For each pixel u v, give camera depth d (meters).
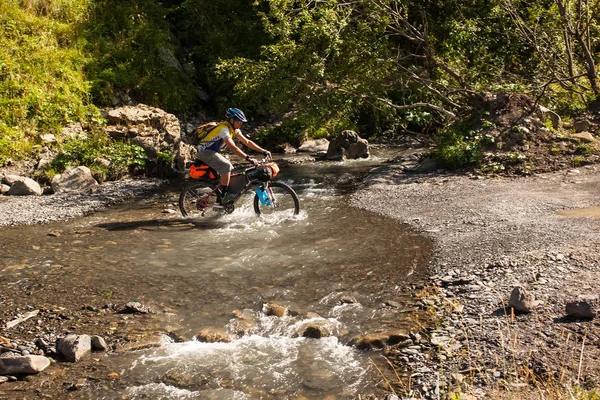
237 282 6.55
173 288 6.42
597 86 13.47
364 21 13.61
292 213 9.49
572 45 14.35
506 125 11.95
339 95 13.48
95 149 13.27
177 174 13.36
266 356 4.94
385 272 6.58
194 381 4.58
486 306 5.36
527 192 9.30
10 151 13.04
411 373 4.50
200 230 8.75
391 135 17.02
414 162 12.90
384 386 4.38
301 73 13.12
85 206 10.56
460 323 5.12
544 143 11.52
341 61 13.46
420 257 6.93
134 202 10.95
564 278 5.64
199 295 6.23
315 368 4.71
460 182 10.58
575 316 4.86
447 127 13.52
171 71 18.48
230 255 7.48
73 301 6.12
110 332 5.43
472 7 15.23
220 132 9.04
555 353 4.40
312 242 7.88
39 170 12.71
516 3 14.72
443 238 7.48
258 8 19.92
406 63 17.27
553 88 13.95
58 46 16.92
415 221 8.43
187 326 5.54
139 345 5.14
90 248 7.95
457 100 14.71
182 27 20.69
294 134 16.17
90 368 4.82
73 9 18.34
